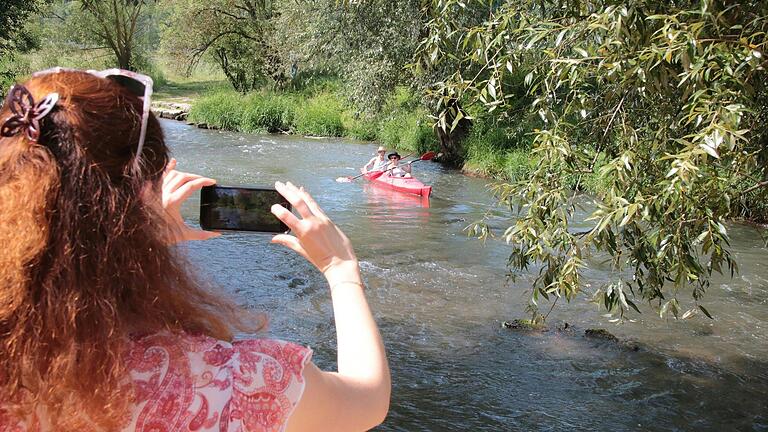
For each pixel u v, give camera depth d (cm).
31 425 93
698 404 557
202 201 128
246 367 100
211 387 98
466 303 766
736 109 330
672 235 386
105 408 91
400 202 1330
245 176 1568
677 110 436
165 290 99
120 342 93
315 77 2953
